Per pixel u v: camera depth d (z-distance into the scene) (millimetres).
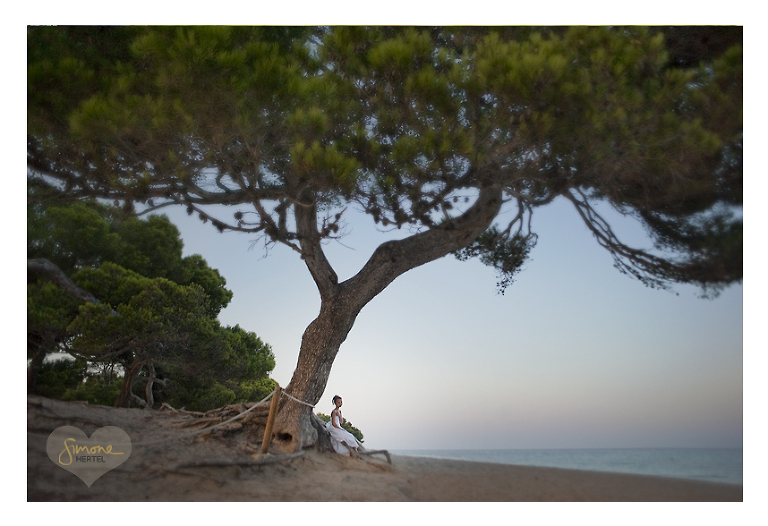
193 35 5020
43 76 5625
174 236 13453
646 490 5844
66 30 6312
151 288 10016
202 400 11219
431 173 5781
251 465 5703
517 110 5820
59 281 9281
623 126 5816
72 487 5133
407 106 5953
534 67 5309
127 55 6250
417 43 5980
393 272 6805
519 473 6535
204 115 5293
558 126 5836
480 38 6945
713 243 7855
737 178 7617
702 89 6430
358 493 5406
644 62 6000
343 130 6434
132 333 9352
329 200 6633
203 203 6371
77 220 11367
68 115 5613
